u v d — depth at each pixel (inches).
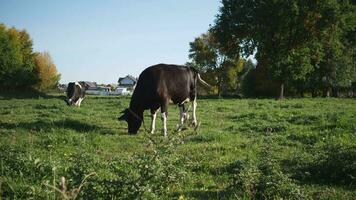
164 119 617.3
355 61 2380.7
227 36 1950.1
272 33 1823.3
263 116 805.2
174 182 287.7
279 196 265.6
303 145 477.1
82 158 332.5
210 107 1102.4
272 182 273.4
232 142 505.7
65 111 938.1
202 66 3102.9
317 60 1969.7
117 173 281.9
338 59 2281.0
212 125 705.6
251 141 505.4
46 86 3639.3
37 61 3602.4
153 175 233.0
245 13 1841.8
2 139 514.9
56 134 538.6
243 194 275.7
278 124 655.1
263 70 2605.8
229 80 3073.3
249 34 1908.2
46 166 305.0
